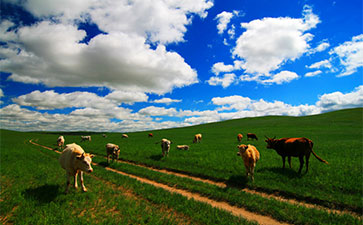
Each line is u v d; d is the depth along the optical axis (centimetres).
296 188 823
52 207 613
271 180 932
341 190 784
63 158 813
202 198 785
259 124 7556
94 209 630
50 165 1348
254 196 758
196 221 568
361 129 4225
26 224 514
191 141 3609
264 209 649
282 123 7181
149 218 567
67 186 761
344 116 7069
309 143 1022
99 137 6159
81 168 737
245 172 1082
